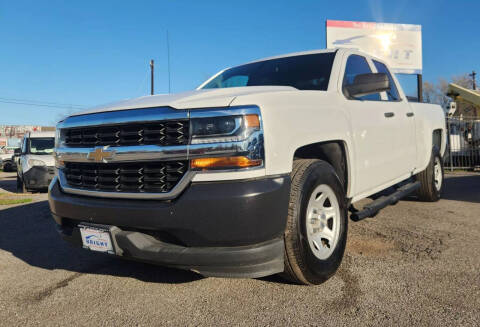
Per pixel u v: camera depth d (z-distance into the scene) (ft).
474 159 43.11
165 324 7.37
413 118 15.71
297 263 8.11
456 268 9.80
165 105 7.81
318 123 9.12
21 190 34.99
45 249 13.03
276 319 7.38
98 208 8.06
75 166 9.14
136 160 7.79
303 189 8.23
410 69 60.85
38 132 36.37
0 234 15.48
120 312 7.96
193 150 7.29
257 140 7.33
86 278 10.00
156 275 9.98
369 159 11.62
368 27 59.82
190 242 7.29
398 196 14.06
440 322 7.12
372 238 12.65
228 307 7.97
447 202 19.15
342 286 8.82
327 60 12.01
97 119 8.52
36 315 7.97
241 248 7.19
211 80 14.32
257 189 7.14
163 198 7.41
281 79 12.01
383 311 7.59
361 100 11.90
